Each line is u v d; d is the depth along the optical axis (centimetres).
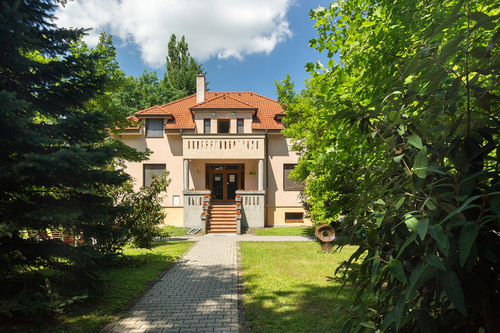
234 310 527
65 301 458
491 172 135
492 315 134
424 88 178
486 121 140
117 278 712
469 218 134
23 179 472
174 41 4872
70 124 515
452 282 120
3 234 404
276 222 1952
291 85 1479
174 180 1948
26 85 530
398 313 133
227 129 2006
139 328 454
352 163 291
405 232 154
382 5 338
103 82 575
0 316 441
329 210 696
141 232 1032
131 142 1952
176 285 683
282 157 1977
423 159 129
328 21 378
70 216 447
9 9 437
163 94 3778
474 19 116
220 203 1992
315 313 499
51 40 539
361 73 377
